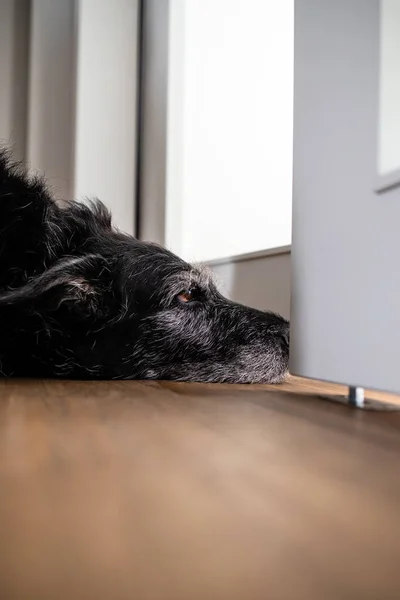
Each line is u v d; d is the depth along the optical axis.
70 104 3.63
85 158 3.59
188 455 0.67
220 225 3.17
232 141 3.14
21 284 1.86
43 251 1.90
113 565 0.36
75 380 1.80
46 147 3.60
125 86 3.67
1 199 1.85
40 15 3.56
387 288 1.08
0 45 3.60
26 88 3.65
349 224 1.23
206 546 0.39
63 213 2.08
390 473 0.60
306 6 1.45
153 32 3.60
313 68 1.41
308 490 0.53
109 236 2.12
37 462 0.63
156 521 0.44
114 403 1.18
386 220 1.08
